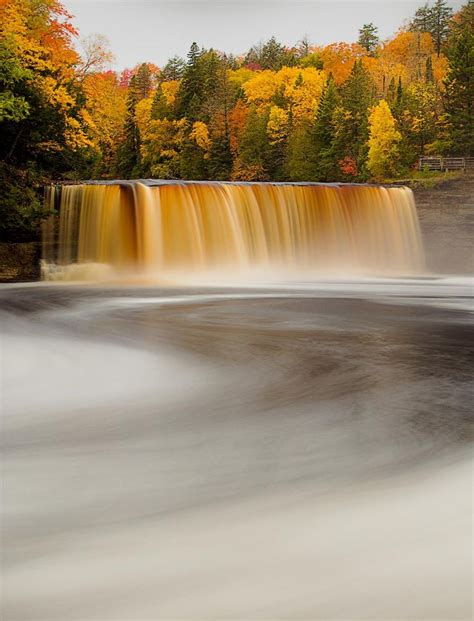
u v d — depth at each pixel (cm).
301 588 347
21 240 3089
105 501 471
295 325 1631
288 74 9119
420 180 4588
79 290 2698
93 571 367
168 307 2077
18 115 2825
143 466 552
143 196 3256
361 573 362
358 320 1736
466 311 1986
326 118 7425
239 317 1805
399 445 618
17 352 1220
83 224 3150
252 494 484
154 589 347
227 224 3556
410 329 1549
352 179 7038
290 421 711
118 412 755
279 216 3803
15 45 2919
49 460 570
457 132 6241
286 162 7950
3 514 445
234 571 365
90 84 5188
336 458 575
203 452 594
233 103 9219
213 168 8681
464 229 4431
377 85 8850
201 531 418
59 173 3519
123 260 3234
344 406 784
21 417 730
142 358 1144
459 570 365
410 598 338
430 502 466
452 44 9688
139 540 405
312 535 410
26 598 340
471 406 784
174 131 9481
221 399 824
